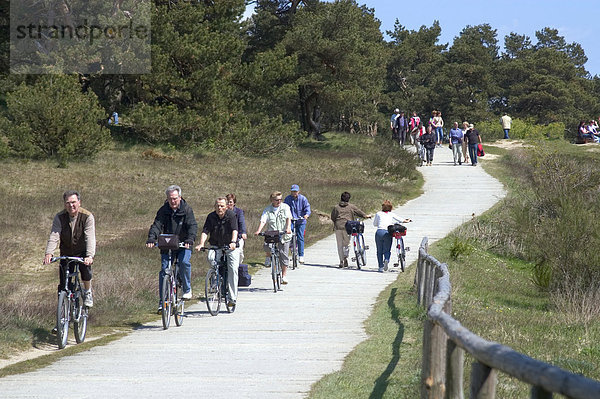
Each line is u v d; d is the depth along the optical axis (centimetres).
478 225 4844
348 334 1975
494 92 19288
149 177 6788
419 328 2014
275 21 11475
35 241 4191
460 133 8356
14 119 7288
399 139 9494
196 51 8475
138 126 8250
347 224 3553
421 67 19812
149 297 2778
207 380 1398
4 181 5938
